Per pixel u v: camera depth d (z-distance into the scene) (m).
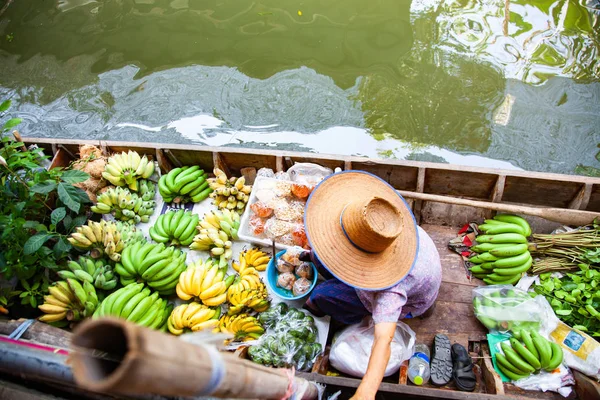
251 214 3.90
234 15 6.86
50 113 6.13
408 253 2.92
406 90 5.84
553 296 3.50
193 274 3.57
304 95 5.94
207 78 6.20
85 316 3.35
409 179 4.03
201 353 1.25
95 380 1.12
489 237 3.66
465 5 6.48
